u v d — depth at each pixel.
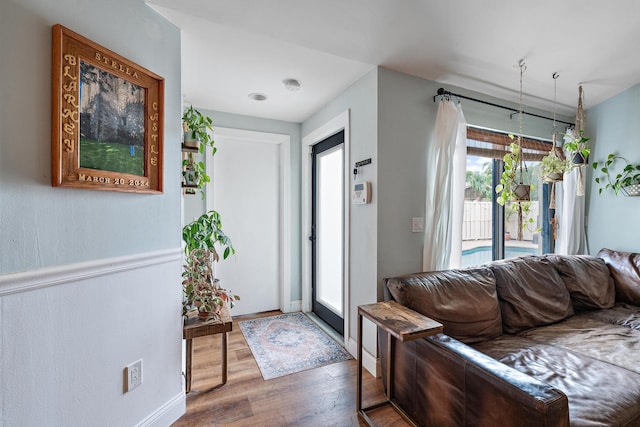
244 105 2.92
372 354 2.20
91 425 1.27
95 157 1.27
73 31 1.18
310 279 3.44
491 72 2.35
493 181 2.87
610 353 1.68
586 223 3.27
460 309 1.85
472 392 1.24
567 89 2.73
